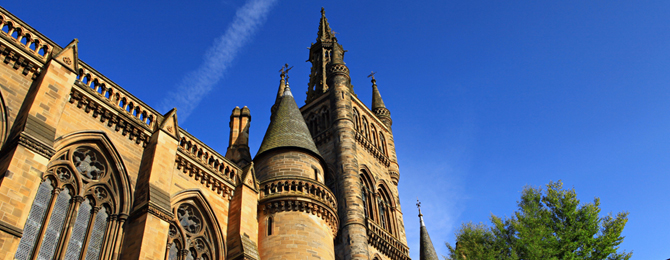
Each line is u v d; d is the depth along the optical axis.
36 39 27.06
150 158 28.77
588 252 35.44
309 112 63.06
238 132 50.94
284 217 35.38
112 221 25.83
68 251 23.61
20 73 25.47
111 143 27.67
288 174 39.03
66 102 25.94
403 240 55.06
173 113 31.80
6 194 20.50
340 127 55.47
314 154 41.78
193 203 30.91
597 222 37.41
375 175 57.03
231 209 33.06
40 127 23.39
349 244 44.28
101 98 28.45
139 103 31.05
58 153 24.92
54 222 23.66
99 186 26.31
